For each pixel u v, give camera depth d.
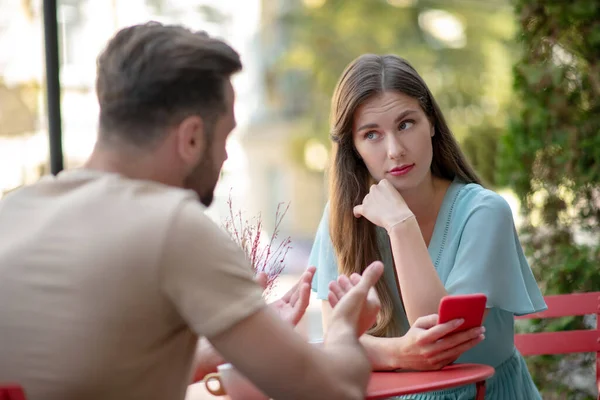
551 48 3.38
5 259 1.39
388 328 2.22
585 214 3.37
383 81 2.07
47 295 1.36
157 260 1.35
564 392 3.28
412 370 1.87
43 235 1.39
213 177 1.50
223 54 1.46
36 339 1.35
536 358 3.29
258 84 16.48
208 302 1.36
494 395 2.13
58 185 1.47
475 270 2.06
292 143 13.66
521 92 3.44
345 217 2.23
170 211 1.37
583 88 3.35
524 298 2.08
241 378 1.67
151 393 1.39
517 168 3.47
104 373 1.34
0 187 4.77
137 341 1.35
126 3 11.33
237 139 18.34
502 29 11.84
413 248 2.01
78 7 8.02
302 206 19.56
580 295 2.38
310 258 2.43
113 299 1.34
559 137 3.36
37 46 5.08
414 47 12.11
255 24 15.50
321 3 12.95
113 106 1.43
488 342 2.12
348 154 2.22
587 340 2.40
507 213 2.11
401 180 2.08
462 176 2.23
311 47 12.81
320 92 13.11
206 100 1.44
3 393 1.27
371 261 2.22
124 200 1.39
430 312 1.98
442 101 11.59
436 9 12.38
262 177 19.17
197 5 14.32
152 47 1.42
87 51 8.05
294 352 1.39
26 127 4.95
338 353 1.48
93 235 1.37
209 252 1.37
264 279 1.91
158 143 1.43
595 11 3.29
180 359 1.43
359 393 1.46
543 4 3.37
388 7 12.53
